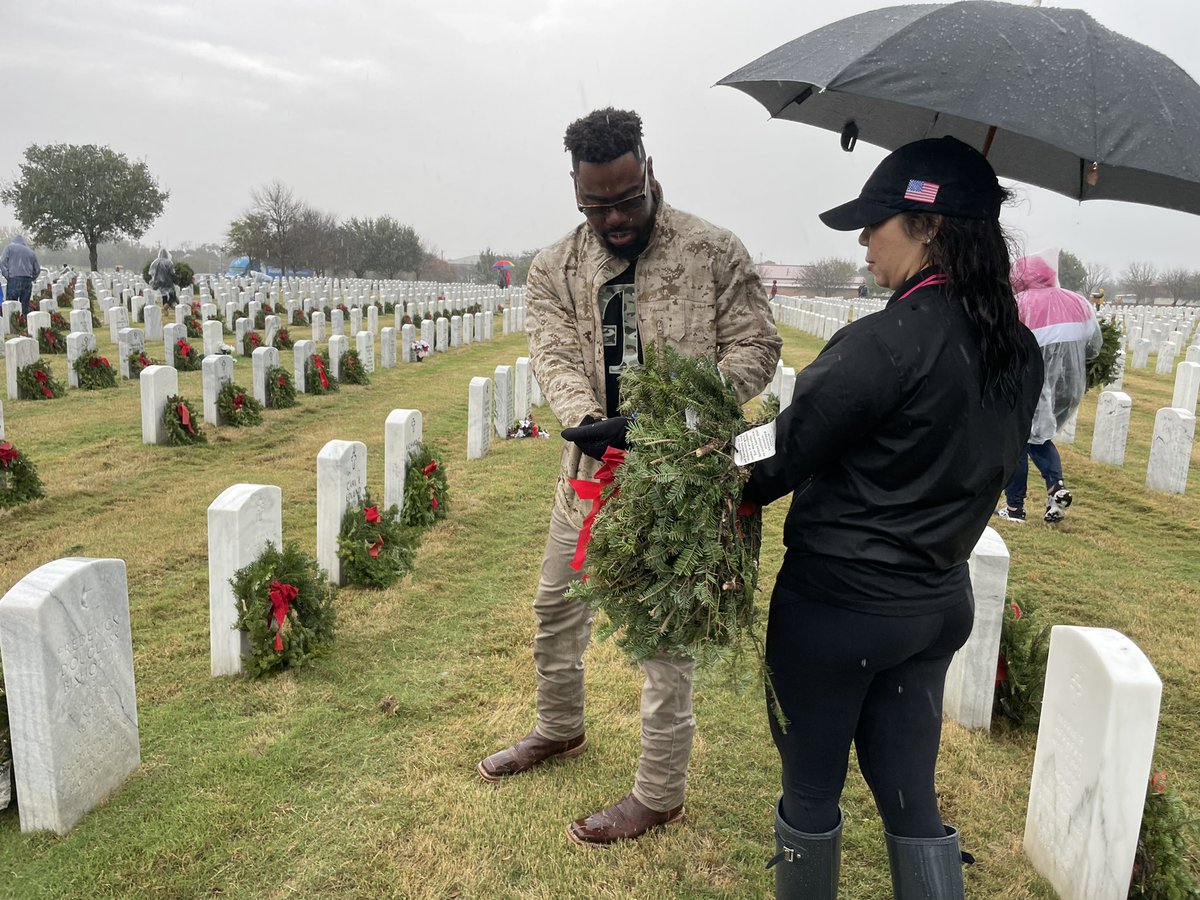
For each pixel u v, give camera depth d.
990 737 3.66
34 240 45.94
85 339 11.86
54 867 2.64
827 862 2.00
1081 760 2.54
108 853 2.70
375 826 2.87
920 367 1.67
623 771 3.22
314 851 2.74
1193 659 4.43
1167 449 8.05
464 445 9.83
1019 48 1.70
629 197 2.30
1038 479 8.56
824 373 1.73
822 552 1.83
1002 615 3.60
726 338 2.55
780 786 3.21
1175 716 3.87
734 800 3.11
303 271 55.41
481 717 3.63
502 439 10.34
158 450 8.47
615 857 2.74
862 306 30.59
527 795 3.05
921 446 1.71
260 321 21.91
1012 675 3.67
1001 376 1.72
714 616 1.94
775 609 1.96
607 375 2.62
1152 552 6.38
